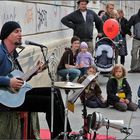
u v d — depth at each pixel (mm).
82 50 8414
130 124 5980
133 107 6867
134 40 10883
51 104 4125
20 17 7070
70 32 10898
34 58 7027
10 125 4379
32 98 4320
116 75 7004
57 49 9086
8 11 6508
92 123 4137
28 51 6738
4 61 4320
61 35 9977
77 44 8414
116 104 6840
